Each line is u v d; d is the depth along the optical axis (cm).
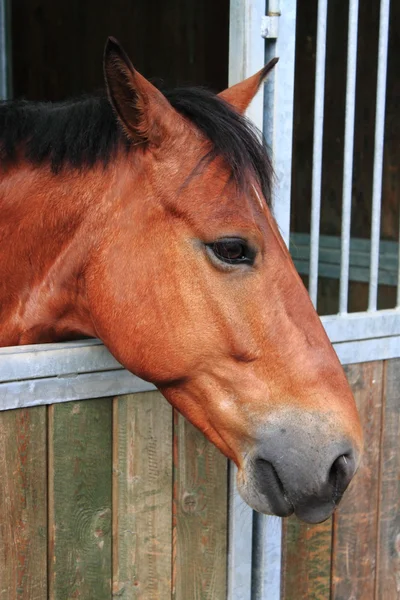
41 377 166
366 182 361
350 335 218
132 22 454
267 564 210
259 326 153
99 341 175
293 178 397
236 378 155
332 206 381
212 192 153
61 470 172
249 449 154
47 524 172
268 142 203
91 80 471
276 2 195
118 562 185
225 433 159
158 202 157
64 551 175
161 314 157
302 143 388
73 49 480
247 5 191
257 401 153
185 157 156
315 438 148
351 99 211
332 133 372
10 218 175
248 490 154
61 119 171
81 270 169
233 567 201
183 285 155
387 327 225
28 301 178
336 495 151
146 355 160
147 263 158
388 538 238
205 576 199
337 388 154
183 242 155
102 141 165
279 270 155
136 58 459
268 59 201
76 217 167
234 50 197
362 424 226
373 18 343
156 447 186
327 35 366
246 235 152
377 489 233
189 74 428
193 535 195
